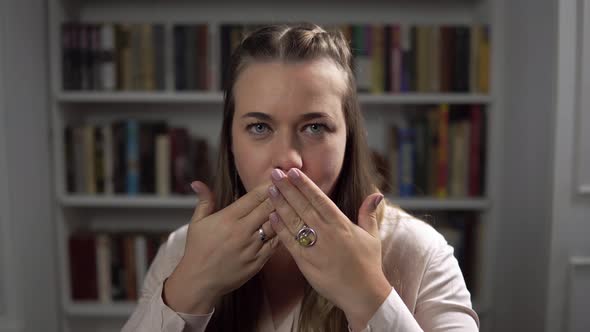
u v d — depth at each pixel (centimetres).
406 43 203
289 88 75
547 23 167
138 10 228
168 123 233
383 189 205
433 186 208
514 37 195
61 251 210
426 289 87
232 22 230
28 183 194
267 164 77
